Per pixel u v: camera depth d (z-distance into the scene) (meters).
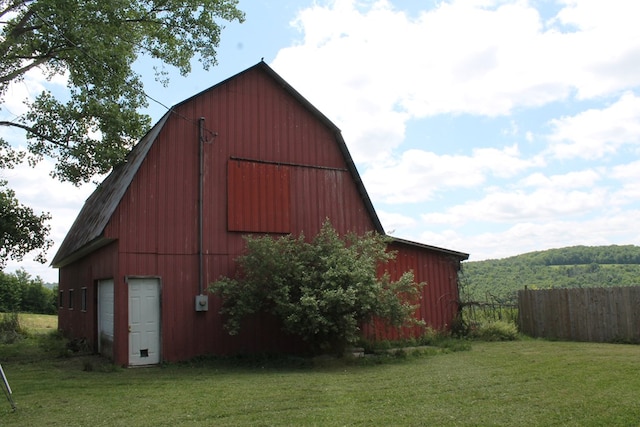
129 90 15.91
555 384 8.93
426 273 18.20
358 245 14.34
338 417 6.99
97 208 18.03
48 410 7.82
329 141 17.08
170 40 17.91
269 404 7.88
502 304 19.62
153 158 14.06
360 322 13.88
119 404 8.20
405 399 8.05
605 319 16.44
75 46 14.94
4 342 19.25
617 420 6.55
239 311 12.92
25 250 20.48
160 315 13.63
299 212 16.09
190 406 7.88
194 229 14.40
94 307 16.66
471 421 6.64
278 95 16.36
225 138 15.23
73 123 16.28
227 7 17.83
